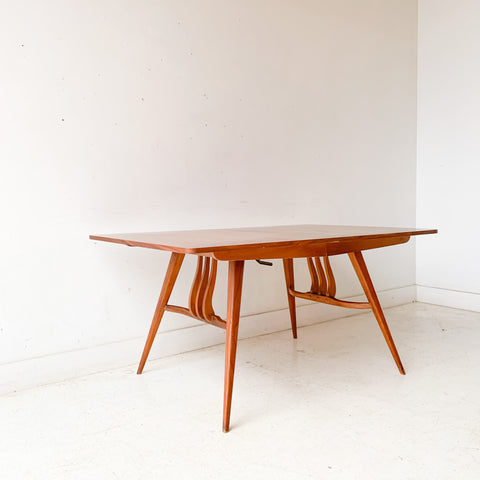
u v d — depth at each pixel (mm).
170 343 2314
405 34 3324
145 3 2152
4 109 1816
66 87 1954
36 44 1874
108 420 1610
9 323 1877
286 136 2717
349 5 2988
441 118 3295
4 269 1856
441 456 1352
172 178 2279
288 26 2695
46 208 1938
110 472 1294
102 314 2115
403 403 1716
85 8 1985
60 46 1932
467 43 3127
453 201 3254
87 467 1321
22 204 1882
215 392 1846
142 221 2195
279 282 2742
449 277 3307
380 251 3260
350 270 3098
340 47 2953
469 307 3199
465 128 3164
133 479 1259
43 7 1884
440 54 3279
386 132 3250
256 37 2559
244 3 2502
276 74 2652
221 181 2455
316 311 2916
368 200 3168
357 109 3068
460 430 1506
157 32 2195
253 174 2582
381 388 1858
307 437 1475
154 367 2152
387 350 2348
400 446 1411
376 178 3205
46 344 1970
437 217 3357
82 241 2039
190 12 2299
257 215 2613
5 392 1861
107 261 2117
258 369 2094
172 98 2258
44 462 1349
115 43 2074
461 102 3178
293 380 1958
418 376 1983
